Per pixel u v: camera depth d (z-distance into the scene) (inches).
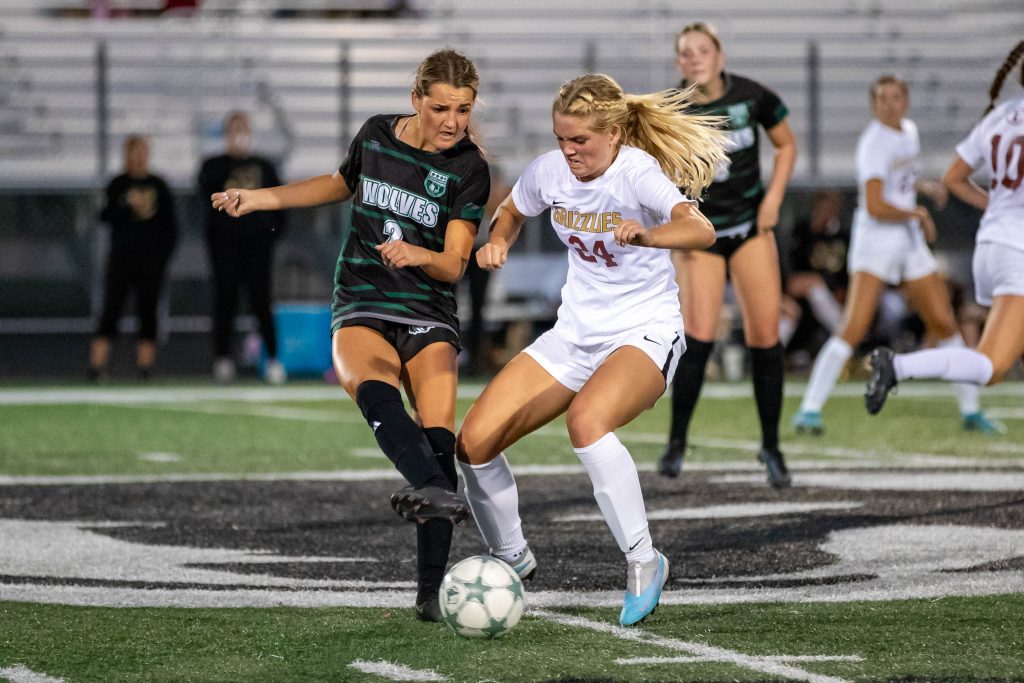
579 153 608.1
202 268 2443.4
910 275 1376.7
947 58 2881.4
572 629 570.6
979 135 943.0
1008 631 558.3
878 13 3312.0
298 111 2859.3
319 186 659.4
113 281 2183.8
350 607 616.7
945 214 2477.9
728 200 1000.2
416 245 641.6
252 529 850.8
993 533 809.5
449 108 609.6
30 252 2400.3
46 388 2097.7
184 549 778.2
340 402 1863.9
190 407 1785.2
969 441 1353.3
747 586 661.9
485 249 620.4
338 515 906.7
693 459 1215.6
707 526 848.3
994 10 3351.4
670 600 630.5
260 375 2363.4
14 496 994.7
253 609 612.7
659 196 601.0
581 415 589.6
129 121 2851.9
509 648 535.8
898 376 894.4
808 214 2498.8
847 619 584.1
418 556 591.2
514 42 3046.3
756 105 999.0
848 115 2886.3
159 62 2824.8
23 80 2839.6
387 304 642.2
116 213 2159.2
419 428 584.4
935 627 566.9
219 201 642.8
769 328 1008.2
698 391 1039.6
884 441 1355.8
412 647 538.3
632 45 2965.1
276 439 1405.0
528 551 658.2
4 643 547.5
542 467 1160.2
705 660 512.4
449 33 2962.6
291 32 3070.9
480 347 2204.7
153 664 512.7
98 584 672.4
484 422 623.8
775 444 1020.5
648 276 631.8
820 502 946.1
